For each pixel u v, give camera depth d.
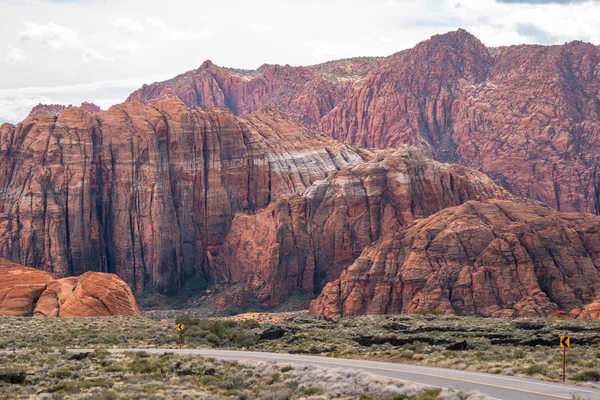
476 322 97.88
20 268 123.94
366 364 60.53
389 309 146.88
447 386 47.38
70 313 106.12
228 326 94.06
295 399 46.56
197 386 52.09
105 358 62.38
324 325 98.50
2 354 65.12
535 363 56.22
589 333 82.69
